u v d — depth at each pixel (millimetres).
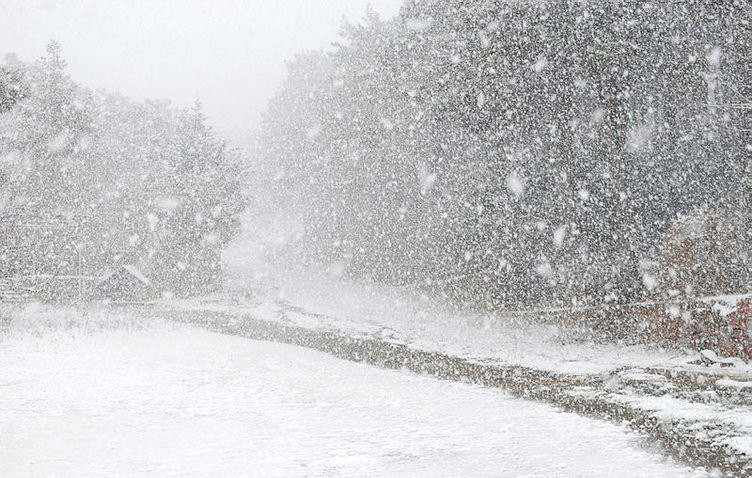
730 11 23047
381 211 42812
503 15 24594
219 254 46750
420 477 6555
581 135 25500
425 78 31406
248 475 6676
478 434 8219
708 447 7168
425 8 33875
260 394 11117
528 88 25141
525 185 27156
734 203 23562
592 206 25406
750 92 23594
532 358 14422
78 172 48781
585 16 23172
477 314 25031
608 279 24094
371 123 40781
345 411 9742
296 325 24172
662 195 24766
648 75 24609
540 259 26703
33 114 46875
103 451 7633
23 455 7457
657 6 23141
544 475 6508
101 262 48594
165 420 9219
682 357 13477
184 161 47375
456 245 33844
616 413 9000
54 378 12492
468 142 32125
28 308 34031
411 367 13859
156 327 23453
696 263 15961
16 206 40375
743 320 12414
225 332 22469
